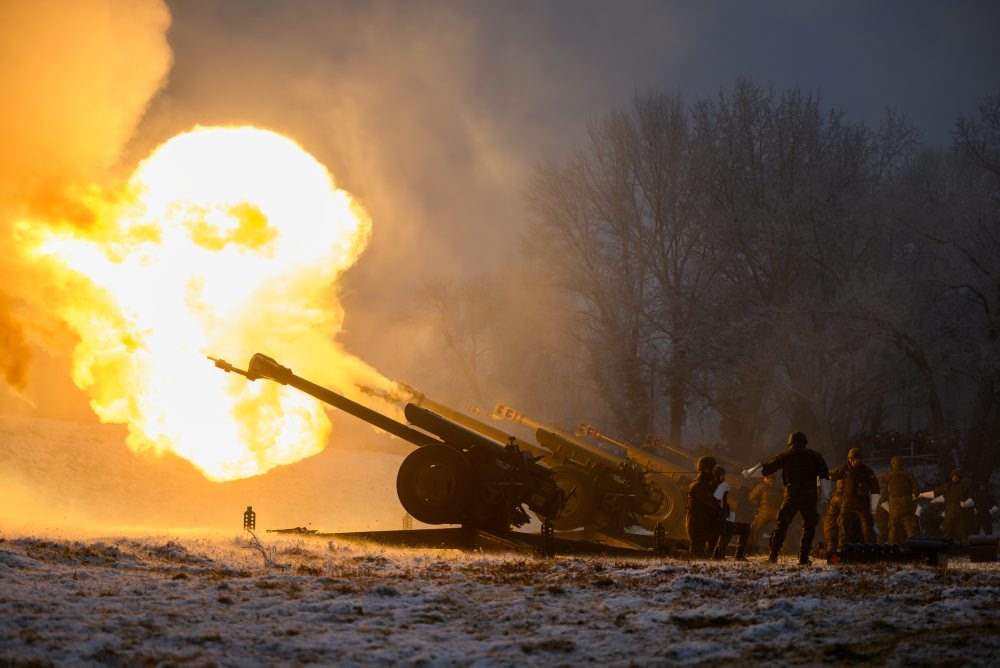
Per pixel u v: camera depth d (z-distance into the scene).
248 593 20.48
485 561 28.53
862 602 19.61
